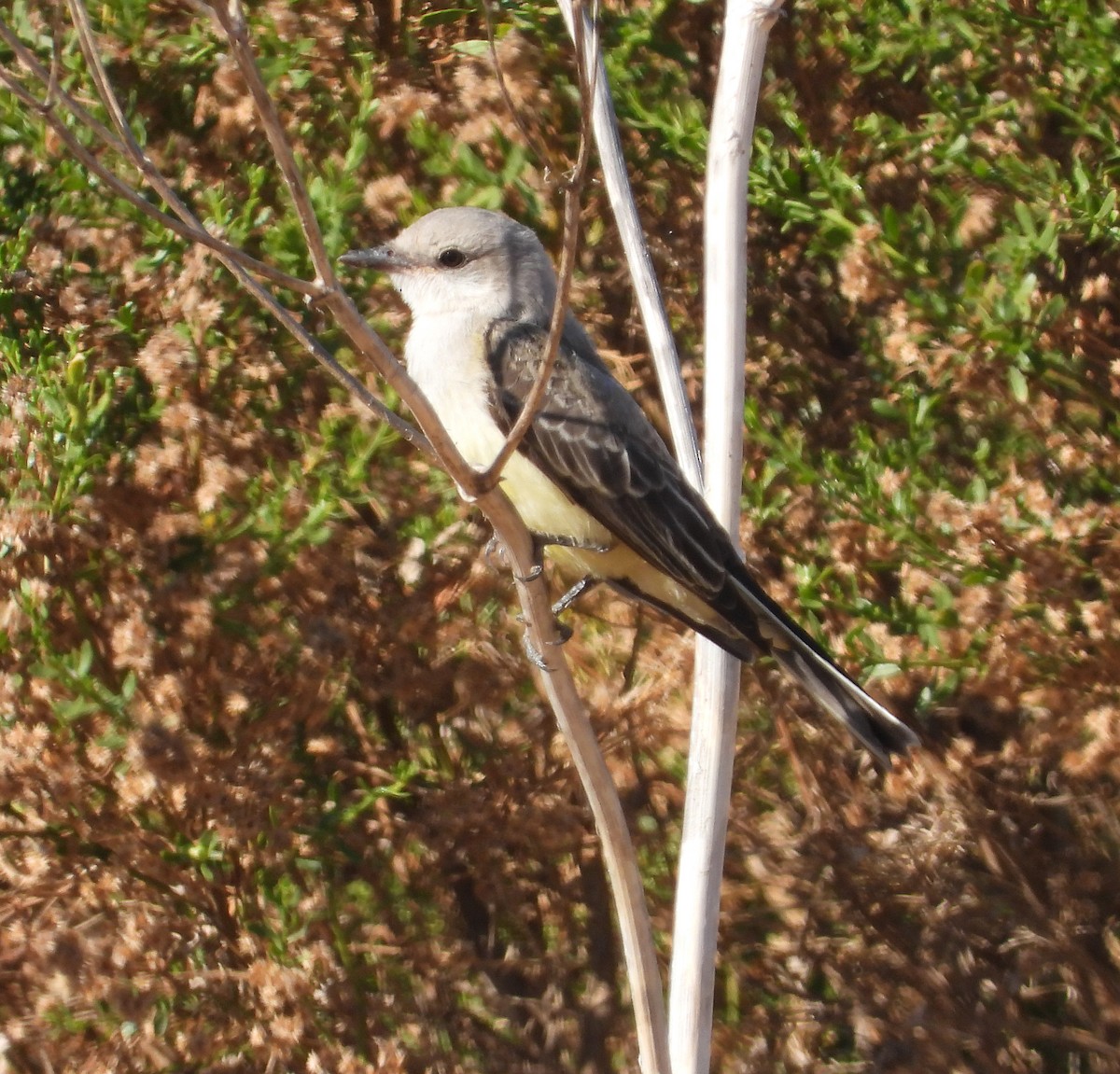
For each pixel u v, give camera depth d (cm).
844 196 1054
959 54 1118
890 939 1162
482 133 1075
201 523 990
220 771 965
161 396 1011
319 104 1127
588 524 905
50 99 566
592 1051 1149
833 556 1062
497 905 1138
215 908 1015
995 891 1166
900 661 1002
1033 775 1171
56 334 1019
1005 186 1071
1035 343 1006
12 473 975
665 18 1188
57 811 973
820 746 1181
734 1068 1153
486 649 1080
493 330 926
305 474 1009
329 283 566
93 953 963
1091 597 1017
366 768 1068
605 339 1184
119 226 1026
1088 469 1038
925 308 1008
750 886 1171
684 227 1191
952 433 1127
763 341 1193
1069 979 1167
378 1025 1054
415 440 619
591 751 711
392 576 1077
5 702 949
